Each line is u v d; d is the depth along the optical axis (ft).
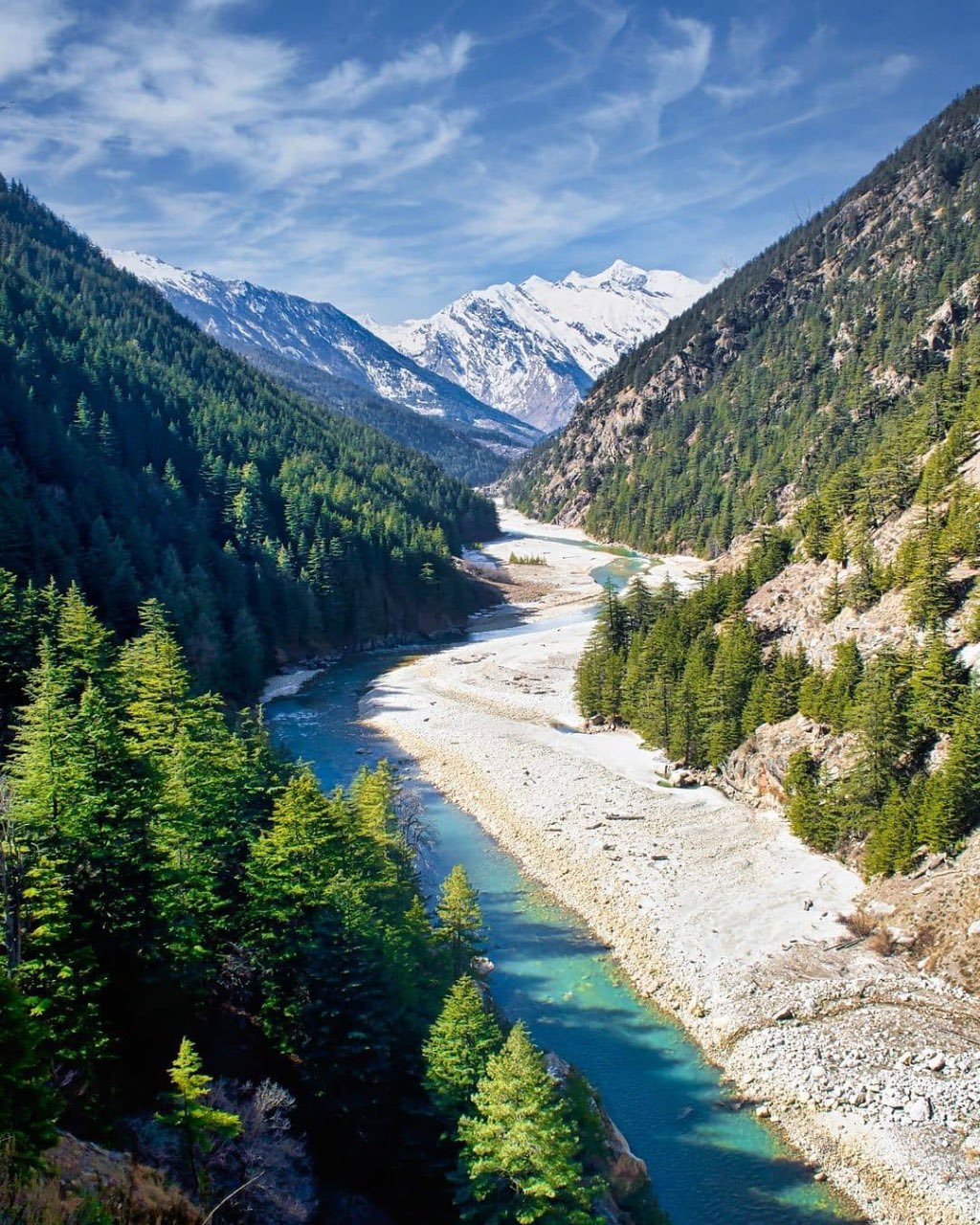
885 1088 128.98
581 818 229.45
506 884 200.03
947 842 171.73
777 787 222.48
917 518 265.75
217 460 471.21
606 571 649.61
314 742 296.51
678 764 260.83
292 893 117.70
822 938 166.81
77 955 91.09
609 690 306.96
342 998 101.60
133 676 183.93
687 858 203.10
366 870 134.82
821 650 253.65
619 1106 129.49
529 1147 88.12
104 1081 88.79
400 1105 100.63
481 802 246.88
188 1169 81.35
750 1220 110.01
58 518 292.81
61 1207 63.05
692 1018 150.30
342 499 528.63
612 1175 108.17
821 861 194.70
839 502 306.14
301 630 408.67
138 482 400.06
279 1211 82.99
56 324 547.49
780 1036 142.20
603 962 168.45
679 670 285.43
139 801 108.06
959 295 652.48
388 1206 93.97
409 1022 107.65
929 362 632.38
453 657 416.87
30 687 172.55
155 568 331.36
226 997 114.32
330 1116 99.45
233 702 317.22
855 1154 119.55
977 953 149.38
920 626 226.38
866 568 256.93
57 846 99.76
